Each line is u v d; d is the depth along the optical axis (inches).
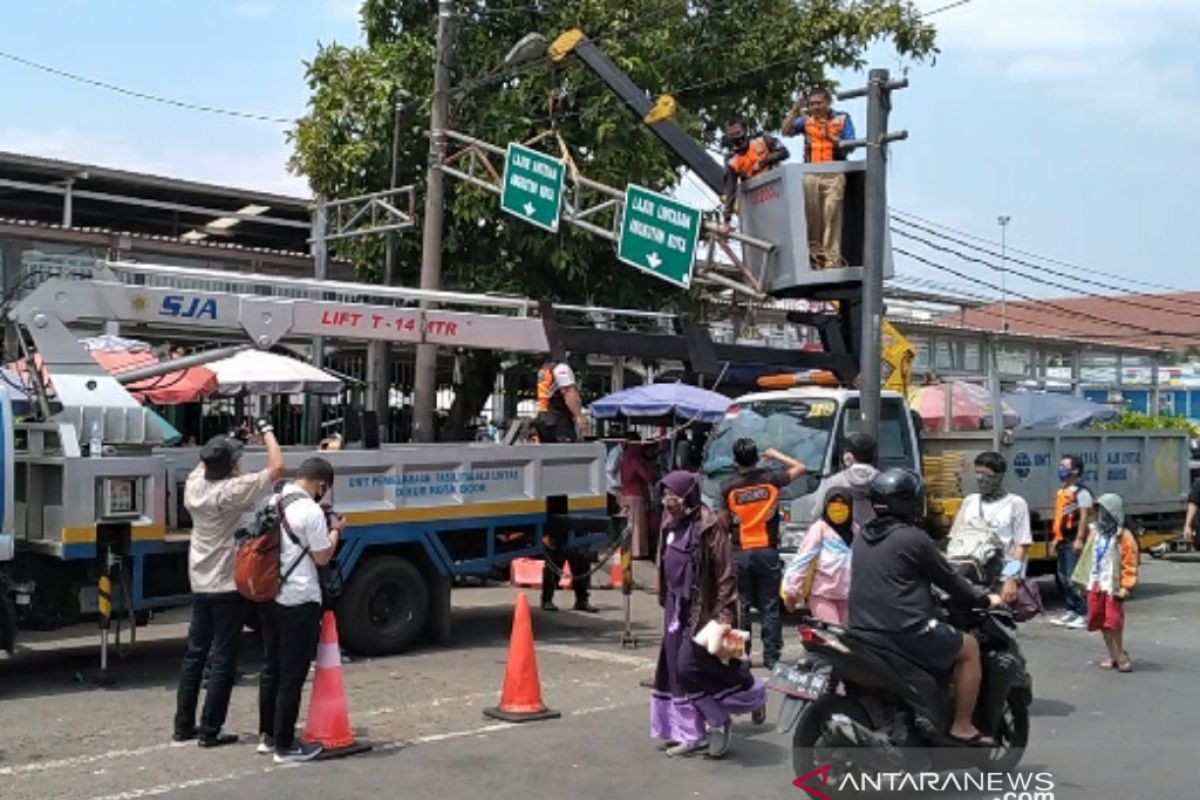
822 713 250.5
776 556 381.1
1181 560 824.3
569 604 553.3
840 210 581.6
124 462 365.1
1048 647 459.2
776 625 380.8
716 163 633.0
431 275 629.6
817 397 497.7
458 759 281.9
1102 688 378.9
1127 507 657.6
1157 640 477.4
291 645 276.8
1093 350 1317.7
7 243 681.0
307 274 808.9
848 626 257.9
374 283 765.9
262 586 271.7
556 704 342.6
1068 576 523.2
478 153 633.0
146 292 398.3
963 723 259.4
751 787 261.1
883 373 602.2
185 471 386.6
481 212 711.7
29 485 364.8
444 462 434.9
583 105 737.0
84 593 366.3
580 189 624.1
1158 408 1344.7
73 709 333.1
